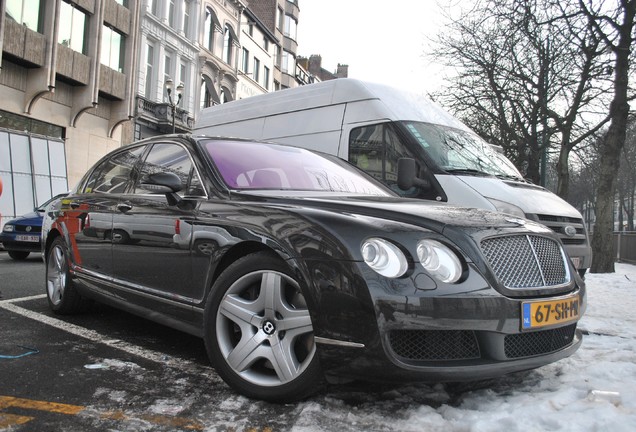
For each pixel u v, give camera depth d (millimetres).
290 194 3406
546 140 15539
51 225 5105
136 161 4367
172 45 27406
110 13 22016
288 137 8125
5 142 16219
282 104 8422
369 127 7105
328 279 2570
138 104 24828
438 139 6918
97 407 2758
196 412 2703
